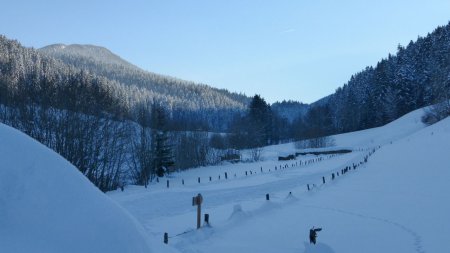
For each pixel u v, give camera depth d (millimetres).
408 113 114812
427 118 96250
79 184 4957
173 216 17594
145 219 16891
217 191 27891
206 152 72688
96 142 43219
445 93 92250
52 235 4238
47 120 40438
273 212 17797
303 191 25672
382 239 12258
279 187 30141
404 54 141750
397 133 97938
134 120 67938
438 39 128250
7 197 4289
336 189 25172
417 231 12961
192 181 43594
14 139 4828
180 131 70125
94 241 4469
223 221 15539
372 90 134500
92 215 4711
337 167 48281
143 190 32562
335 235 13016
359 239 12359
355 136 109688
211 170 58031
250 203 20859
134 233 4977
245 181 36844
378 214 16141
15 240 3945
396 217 15320
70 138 40156
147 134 57562
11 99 39625
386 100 124562
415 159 37031
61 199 4625
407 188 22531
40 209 4379
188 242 12234
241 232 13852
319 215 16703
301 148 98750
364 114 130750
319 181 32875
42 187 4578
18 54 114125
